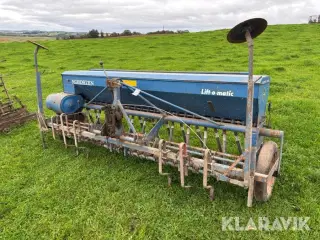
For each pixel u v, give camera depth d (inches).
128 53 1282.0
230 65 864.3
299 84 629.9
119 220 221.0
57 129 346.6
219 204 232.7
